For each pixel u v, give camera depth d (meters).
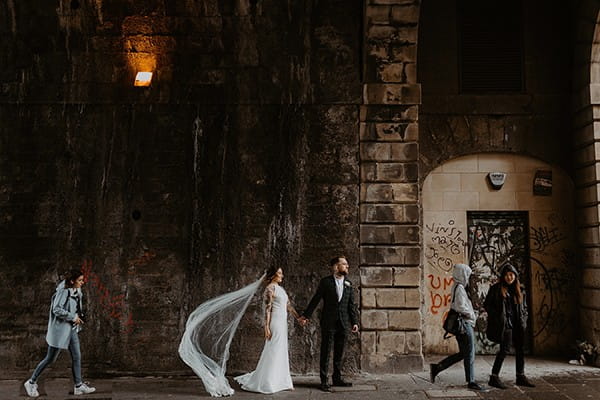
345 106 9.09
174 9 9.25
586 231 9.38
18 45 9.21
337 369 7.80
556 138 9.91
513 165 10.02
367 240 8.81
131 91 9.16
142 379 8.38
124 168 9.05
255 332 8.68
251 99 9.14
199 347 8.62
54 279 8.82
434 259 9.89
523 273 9.95
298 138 9.06
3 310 8.76
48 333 7.42
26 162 9.05
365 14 8.93
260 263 8.85
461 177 10.01
